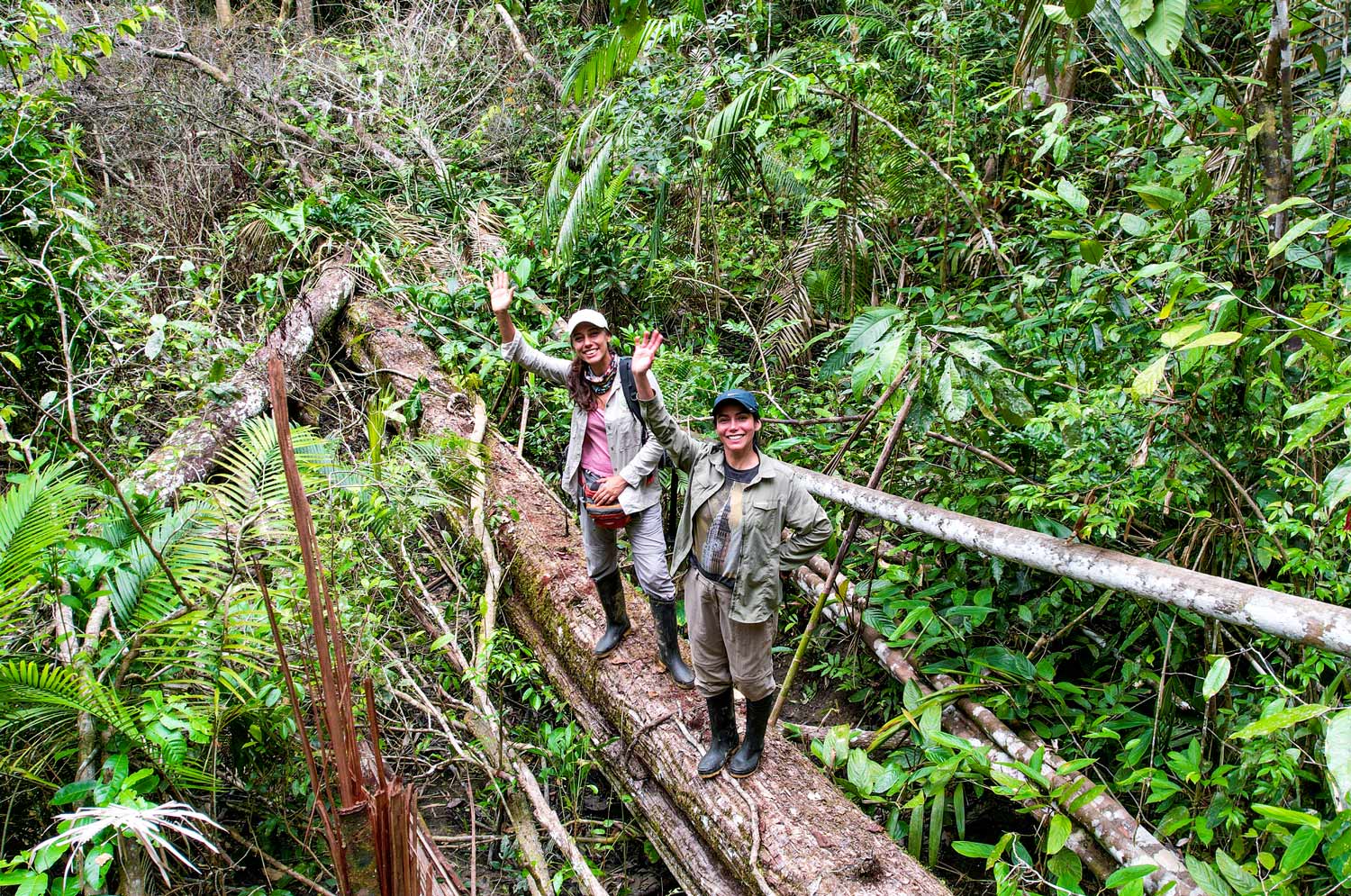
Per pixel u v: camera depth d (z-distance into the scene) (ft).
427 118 31.73
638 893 11.16
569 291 22.76
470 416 18.72
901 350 9.55
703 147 18.02
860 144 18.52
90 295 17.58
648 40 18.37
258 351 19.61
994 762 10.39
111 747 8.79
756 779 10.39
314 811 10.25
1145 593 8.14
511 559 15.28
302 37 38.60
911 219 21.03
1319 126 9.78
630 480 10.90
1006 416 9.59
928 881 9.07
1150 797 9.20
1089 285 12.46
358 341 22.03
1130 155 14.82
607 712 12.35
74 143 19.33
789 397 19.44
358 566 12.14
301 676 9.87
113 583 9.77
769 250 22.58
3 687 8.21
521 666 12.63
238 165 28.40
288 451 6.21
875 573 14.44
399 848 6.93
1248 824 9.38
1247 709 10.10
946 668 12.39
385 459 13.16
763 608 9.29
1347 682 9.25
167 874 8.82
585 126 19.29
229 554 10.74
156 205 26.23
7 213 15.93
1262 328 8.46
